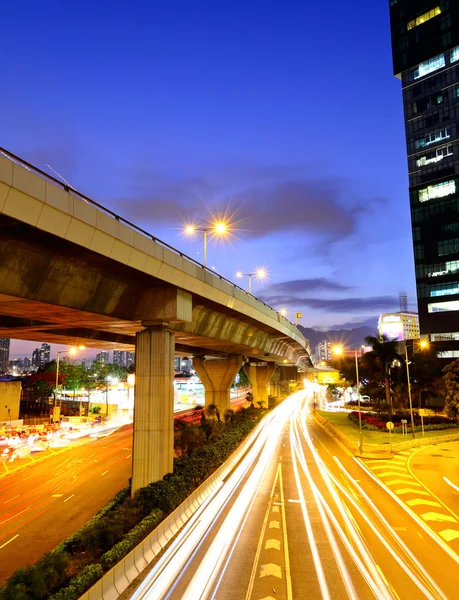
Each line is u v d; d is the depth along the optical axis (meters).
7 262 17.92
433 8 112.88
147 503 23.67
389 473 37.47
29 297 19.48
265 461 43.16
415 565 18.48
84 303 23.23
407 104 115.00
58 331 36.47
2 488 34.62
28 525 25.47
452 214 104.94
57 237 17.84
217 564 18.44
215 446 40.28
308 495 29.97
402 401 78.81
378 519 24.80
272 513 25.75
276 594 15.87
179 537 21.66
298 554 19.59
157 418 28.45
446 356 99.38
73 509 28.44
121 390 131.00
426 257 106.62
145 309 28.23
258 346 58.50
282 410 108.31
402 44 116.81
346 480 34.75
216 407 59.66
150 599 15.40
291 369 143.38
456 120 107.44
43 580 14.52
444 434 59.41
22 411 98.75
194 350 60.62
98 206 20.36
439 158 108.50
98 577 15.49
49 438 63.72
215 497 29.36
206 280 32.22
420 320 105.50
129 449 52.78
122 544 18.19
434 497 29.72
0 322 30.55
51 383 107.88
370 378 82.25
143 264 23.78
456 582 16.92
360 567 18.25
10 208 15.29
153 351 28.98
